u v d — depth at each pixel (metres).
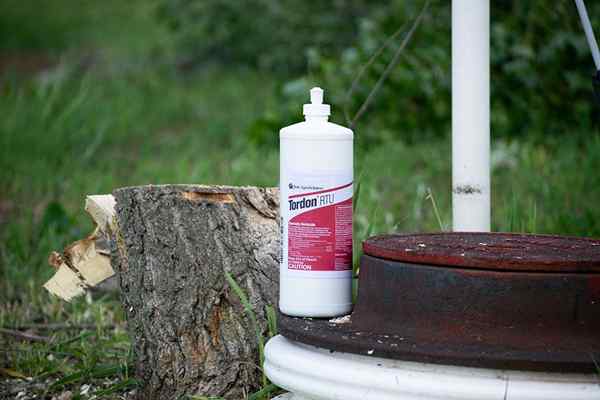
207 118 9.73
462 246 2.34
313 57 7.99
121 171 7.03
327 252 2.46
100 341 3.49
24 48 15.59
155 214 2.89
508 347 2.09
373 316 2.31
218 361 2.85
